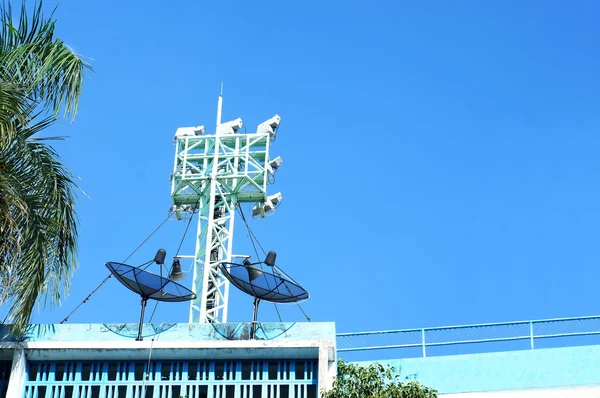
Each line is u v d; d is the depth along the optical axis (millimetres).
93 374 29281
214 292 40594
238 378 29062
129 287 29906
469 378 31906
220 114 45375
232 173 43219
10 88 23891
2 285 23875
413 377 31844
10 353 29172
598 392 31328
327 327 29688
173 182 43750
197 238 42094
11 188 23719
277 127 44812
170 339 29562
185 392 28891
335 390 26828
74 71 25094
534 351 32250
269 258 31438
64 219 25438
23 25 25719
